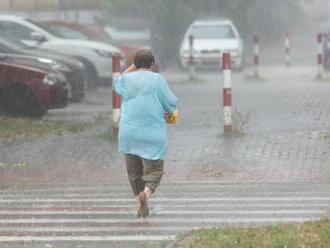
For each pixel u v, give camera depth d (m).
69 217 21.23
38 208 22.31
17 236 19.39
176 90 50.66
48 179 26.36
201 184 24.95
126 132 21.08
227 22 74.56
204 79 59.84
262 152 29.55
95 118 38.31
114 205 22.52
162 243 18.11
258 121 36.06
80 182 25.81
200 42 71.50
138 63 21.50
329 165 27.23
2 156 30.09
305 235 17.14
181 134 33.34
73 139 33.03
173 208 21.94
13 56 41.12
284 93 47.00
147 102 20.98
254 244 16.55
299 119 36.53
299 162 27.81
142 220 20.73
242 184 24.86
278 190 23.92
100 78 51.50
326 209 21.39
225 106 32.66
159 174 21.09
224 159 28.55
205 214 21.19
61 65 43.97
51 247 18.41
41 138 33.41
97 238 19.09
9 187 25.23
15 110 39.00
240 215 20.97
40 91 38.53
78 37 55.91
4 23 51.38
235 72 69.75
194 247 16.80
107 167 27.97
